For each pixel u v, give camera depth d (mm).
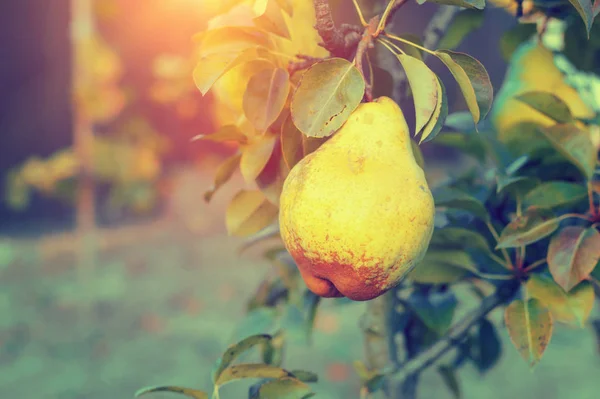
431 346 802
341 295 645
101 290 3721
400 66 750
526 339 696
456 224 780
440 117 639
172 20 5594
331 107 617
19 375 2607
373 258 605
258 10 670
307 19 688
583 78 904
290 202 623
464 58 626
